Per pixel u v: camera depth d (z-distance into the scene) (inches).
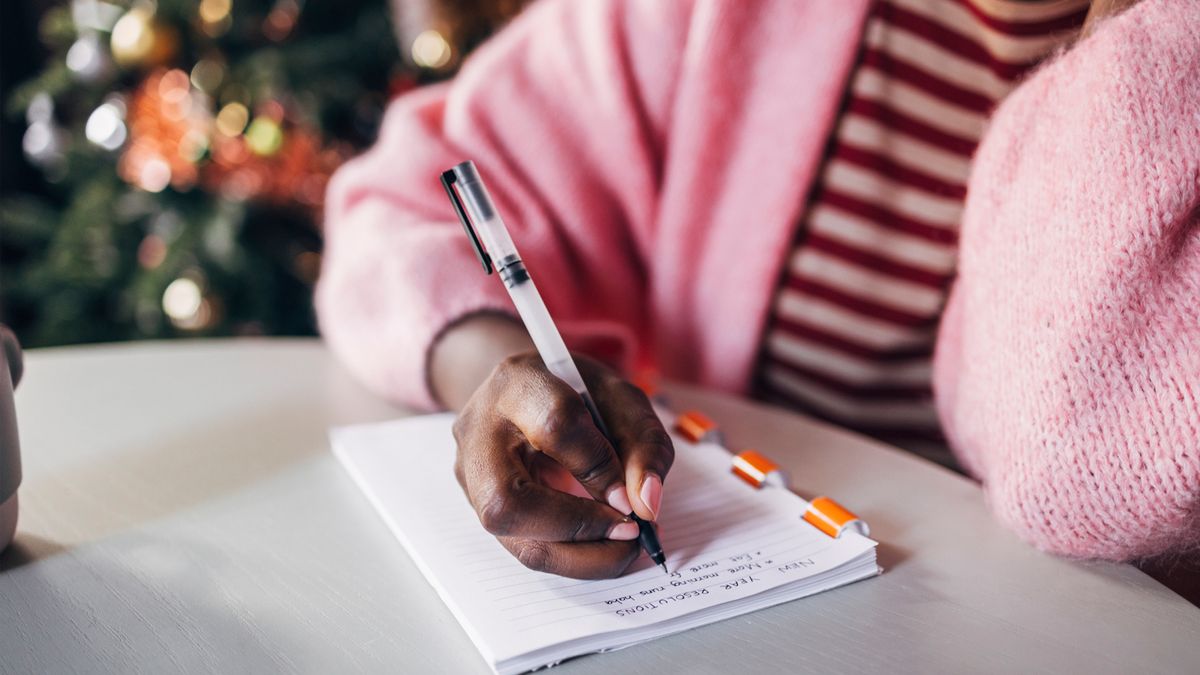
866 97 29.0
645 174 31.5
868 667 14.8
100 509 20.1
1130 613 16.4
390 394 26.2
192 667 14.8
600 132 31.1
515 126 31.0
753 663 14.9
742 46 29.3
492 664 14.3
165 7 65.4
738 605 16.1
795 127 29.6
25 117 80.2
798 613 16.3
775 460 22.7
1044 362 18.1
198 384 28.1
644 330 35.3
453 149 30.7
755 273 31.3
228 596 16.8
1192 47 17.5
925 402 33.3
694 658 15.0
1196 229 17.5
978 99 29.3
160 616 16.2
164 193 68.8
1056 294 18.1
